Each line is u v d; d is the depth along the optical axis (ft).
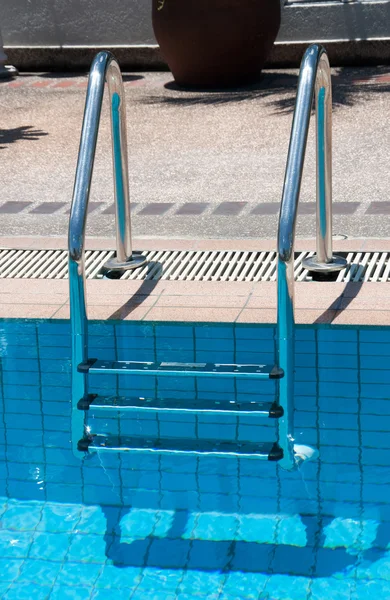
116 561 8.19
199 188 19.51
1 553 8.36
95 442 10.16
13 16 36.50
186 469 9.65
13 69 36.37
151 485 9.36
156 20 31.17
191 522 8.71
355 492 9.00
